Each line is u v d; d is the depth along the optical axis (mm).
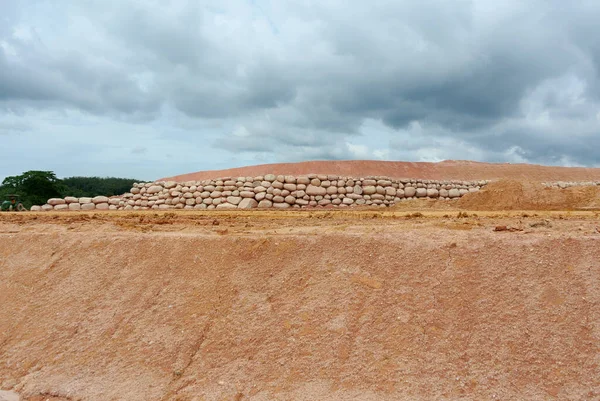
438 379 4625
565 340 4777
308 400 4582
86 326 6184
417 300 5371
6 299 7238
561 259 5531
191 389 4945
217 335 5523
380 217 11562
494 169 26719
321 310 5500
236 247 6680
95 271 7160
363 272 5852
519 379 4535
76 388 5246
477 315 5113
